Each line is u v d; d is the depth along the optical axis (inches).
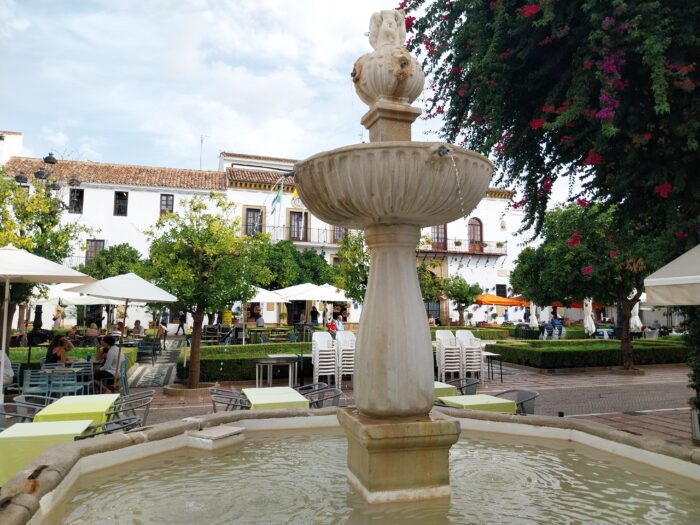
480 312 1205.7
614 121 167.6
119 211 1038.4
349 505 98.8
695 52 161.3
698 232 181.2
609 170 208.1
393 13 120.4
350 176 95.0
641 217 211.9
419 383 104.3
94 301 602.5
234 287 366.0
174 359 601.9
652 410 307.7
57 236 500.4
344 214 105.3
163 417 281.4
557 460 131.9
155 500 101.3
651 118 172.6
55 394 287.4
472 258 1210.0
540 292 611.5
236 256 377.7
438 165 93.6
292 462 130.3
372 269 112.7
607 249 487.5
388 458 100.8
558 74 194.1
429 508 97.7
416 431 100.0
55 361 337.4
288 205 1112.2
